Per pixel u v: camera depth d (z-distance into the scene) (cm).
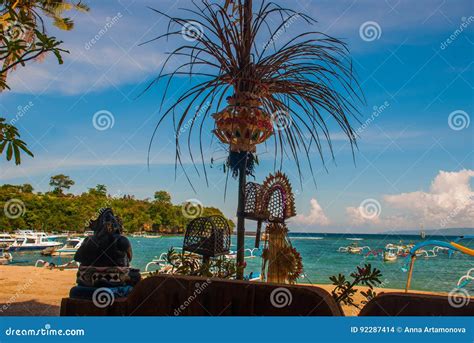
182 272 450
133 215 8369
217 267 470
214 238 461
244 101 518
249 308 237
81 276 334
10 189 9156
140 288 271
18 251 5825
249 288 239
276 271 485
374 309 212
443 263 4041
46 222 8512
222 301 245
